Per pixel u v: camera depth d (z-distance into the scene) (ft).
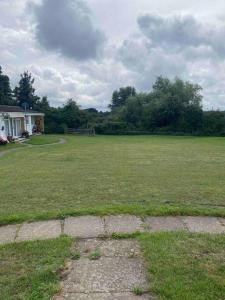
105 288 13.07
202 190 30.63
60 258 15.53
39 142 104.99
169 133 157.58
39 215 22.00
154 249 16.06
